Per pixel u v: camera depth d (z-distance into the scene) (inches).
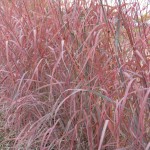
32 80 110.1
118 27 92.1
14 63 124.4
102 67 101.2
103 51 100.6
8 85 134.6
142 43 87.8
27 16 127.4
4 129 137.9
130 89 85.8
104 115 92.9
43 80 119.3
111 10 98.6
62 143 116.4
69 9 111.8
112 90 95.1
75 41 106.5
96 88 98.8
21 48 120.6
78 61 103.9
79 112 105.4
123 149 90.1
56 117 113.9
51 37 116.0
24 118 126.5
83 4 108.2
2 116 145.1
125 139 93.8
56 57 110.2
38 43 117.0
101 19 98.6
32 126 110.6
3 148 131.0
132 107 89.4
